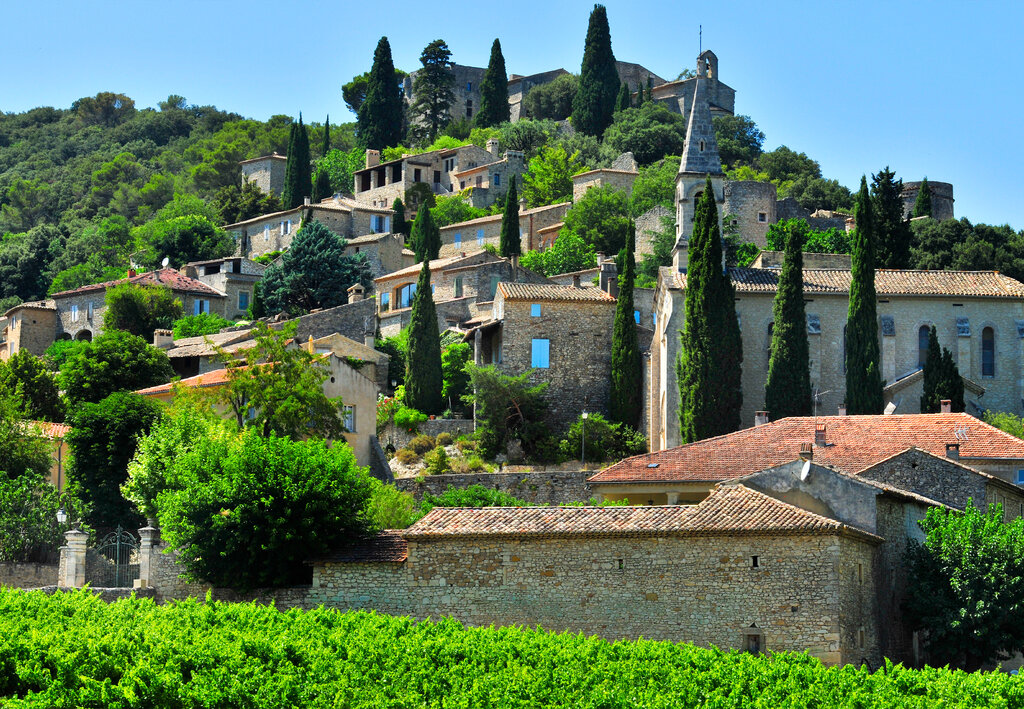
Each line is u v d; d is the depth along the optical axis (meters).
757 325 91.81
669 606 51.06
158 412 78.56
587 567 51.78
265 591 54.53
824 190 180.75
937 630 54.72
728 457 69.94
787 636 50.03
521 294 99.38
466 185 181.50
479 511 54.47
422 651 44.28
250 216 183.38
